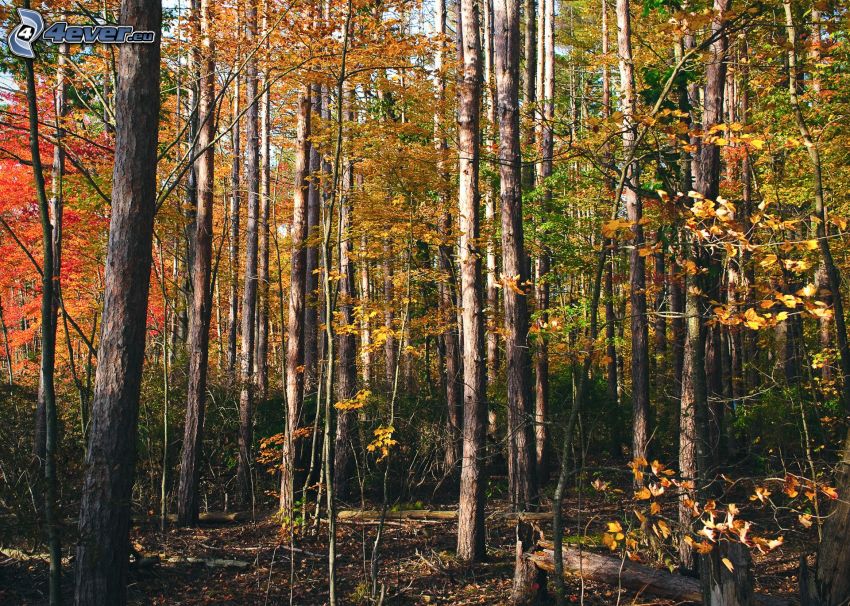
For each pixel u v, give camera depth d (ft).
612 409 57.16
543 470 48.70
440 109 34.17
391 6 28.32
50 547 17.07
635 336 42.37
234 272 68.18
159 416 46.29
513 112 33.83
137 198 19.01
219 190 78.74
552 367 63.82
